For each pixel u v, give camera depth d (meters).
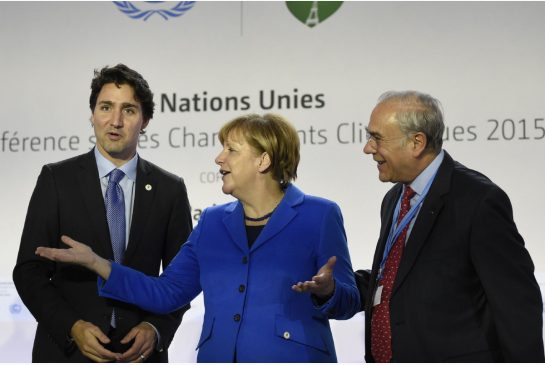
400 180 2.40
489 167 3.65
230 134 2.31
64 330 2.45
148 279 2.41
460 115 3.68
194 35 3.89
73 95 3.91
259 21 3.86
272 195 2.33
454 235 2.21
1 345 3.78
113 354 2.41
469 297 2.21
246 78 3.84
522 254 2.18
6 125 3.91
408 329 2.21
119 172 2.70
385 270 2.35
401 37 3.76
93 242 2.60
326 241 2.24
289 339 2.15
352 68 3.78
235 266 2.25
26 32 3.96
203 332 2.26
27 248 2.56
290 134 2.31
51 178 2.66
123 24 3.94
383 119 2.34
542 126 3.63
